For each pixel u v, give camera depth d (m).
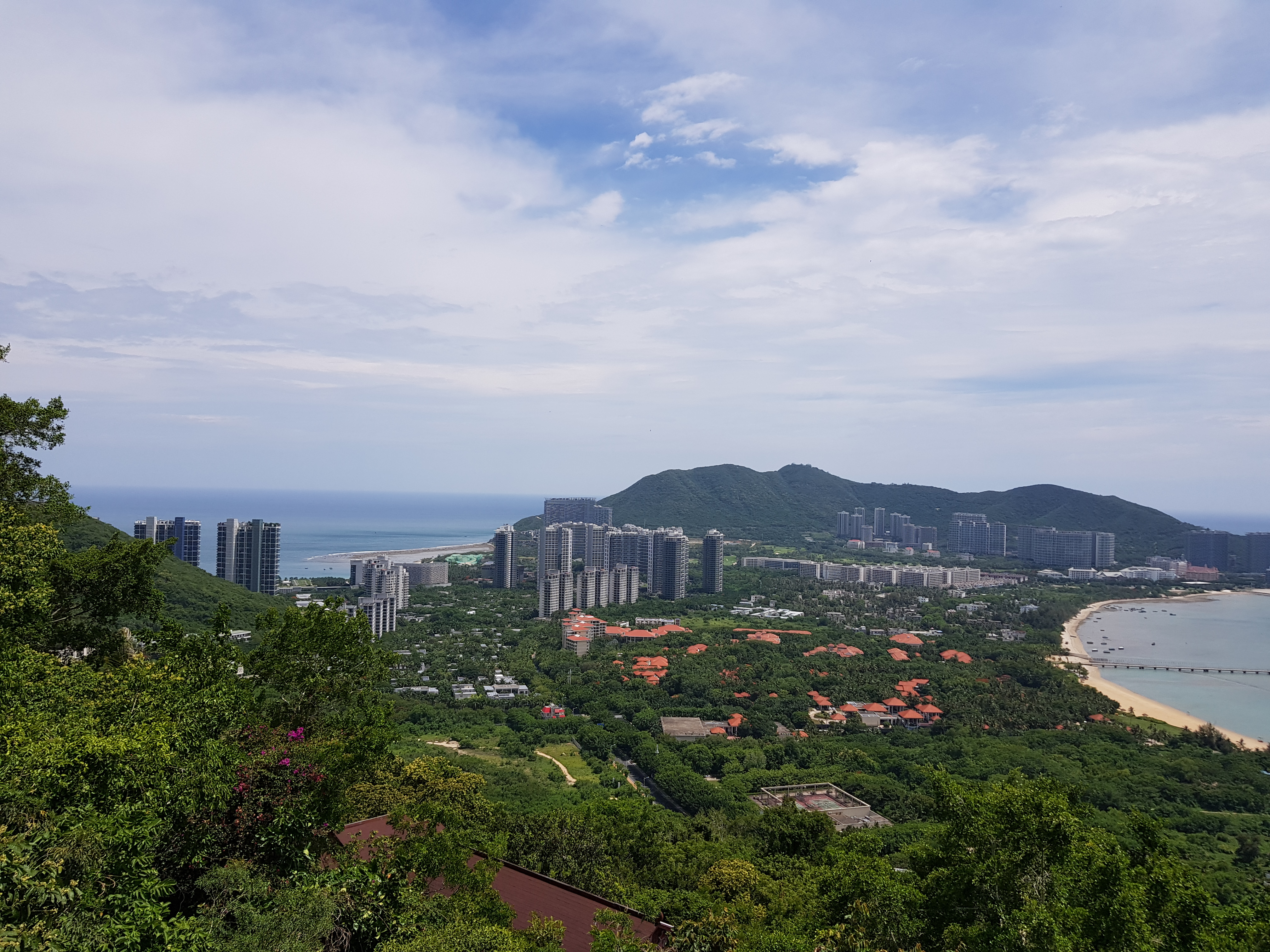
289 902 22.09
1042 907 23.92
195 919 19.77
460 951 23.28
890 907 28.66
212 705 26.00
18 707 23.11
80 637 37.41
